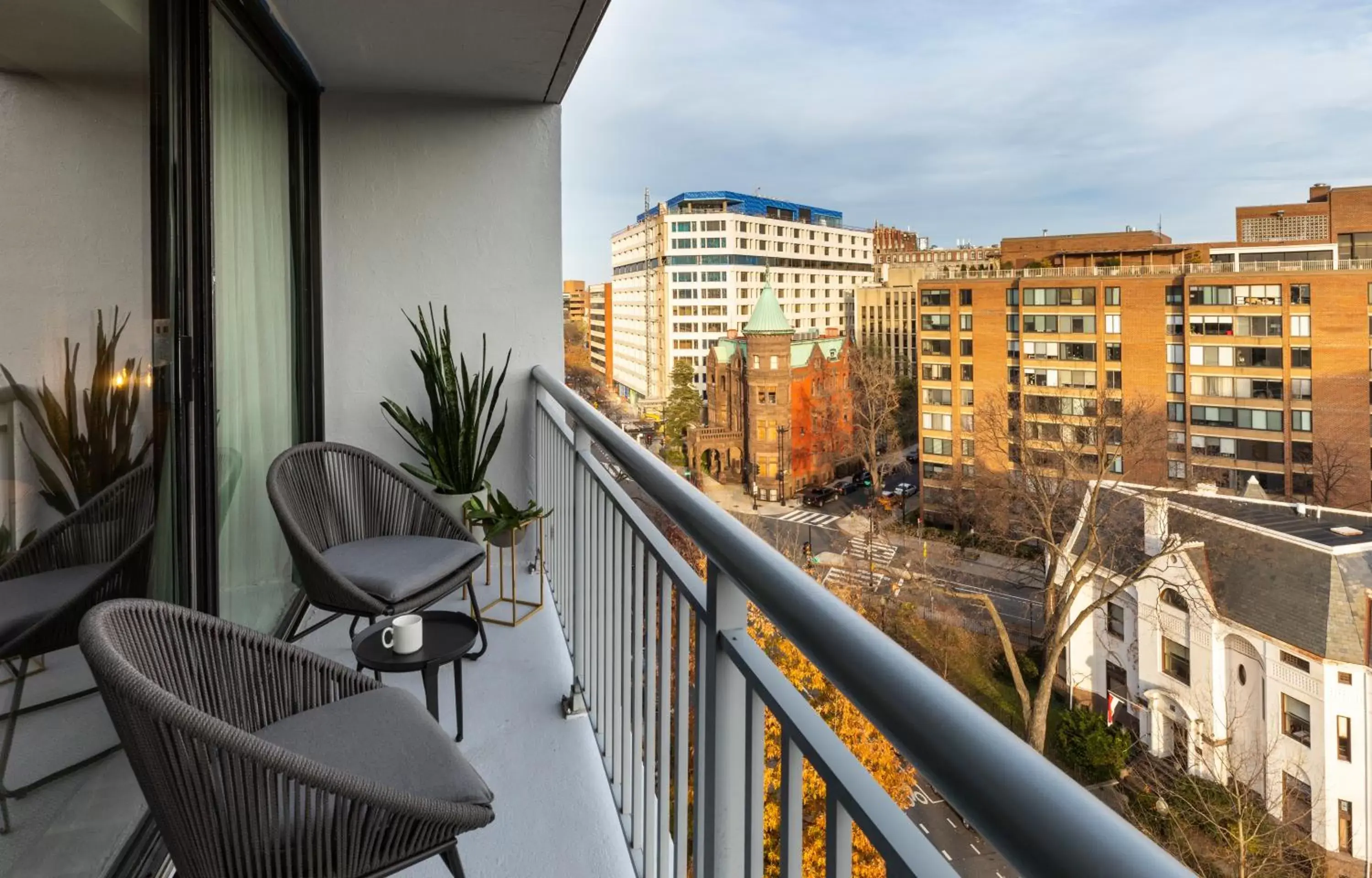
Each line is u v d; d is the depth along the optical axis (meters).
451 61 3.28
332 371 3.82
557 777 2.09
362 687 1.60
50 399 1.36
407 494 2.84
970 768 0.41
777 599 0.70
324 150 3.74
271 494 2.38
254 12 2.60
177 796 1.05
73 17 1.45
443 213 3.88
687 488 1.14
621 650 1.86
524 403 4.04
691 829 1.41
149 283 1.79
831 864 0.66
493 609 3.21
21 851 1.25
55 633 1.36
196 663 1.37
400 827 1.20
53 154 1.37
